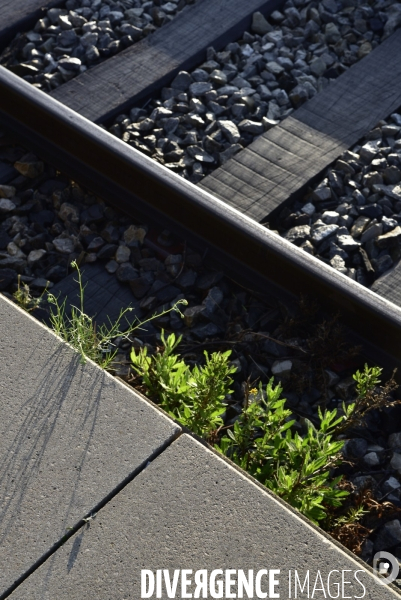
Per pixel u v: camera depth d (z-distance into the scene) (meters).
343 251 3.78
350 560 2.23
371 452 3.11
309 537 2.28
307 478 2.57
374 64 4.84
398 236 3.79
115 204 4.10
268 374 3.42
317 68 4.89
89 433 2.52
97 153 4.10
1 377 2.67
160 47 5.00
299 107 4.61
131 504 2.35
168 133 4.48
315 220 4.00
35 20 5.29
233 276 3.72
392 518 2.89
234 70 4.89
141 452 2.47
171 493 2.38
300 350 3.41
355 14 5.25
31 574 2.21
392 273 3.66
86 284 3.72
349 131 4.43
